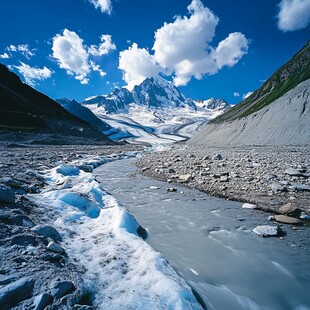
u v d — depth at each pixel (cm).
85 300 313
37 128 5072
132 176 1388
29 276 321
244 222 686
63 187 839
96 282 355
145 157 2500
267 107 6050
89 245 472
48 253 386
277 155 1994
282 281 430
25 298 285
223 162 1617
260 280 433
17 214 483
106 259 420
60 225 532
